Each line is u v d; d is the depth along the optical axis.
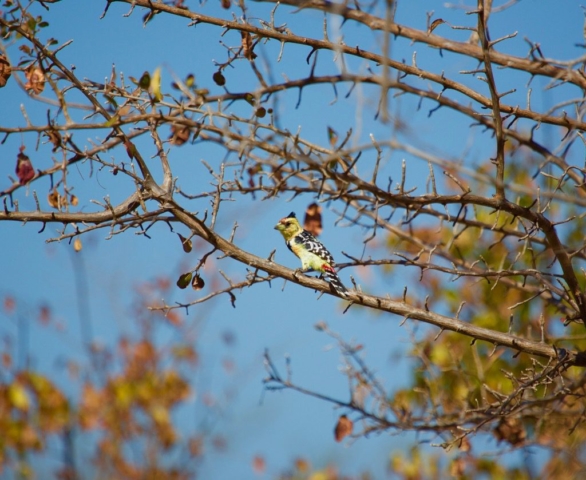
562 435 12.91
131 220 9.66
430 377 13.56
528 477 14.11
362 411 11.38
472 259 15.10
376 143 8.25
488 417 11.00
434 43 11.28
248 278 10.36
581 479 12.88
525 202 14.74
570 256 10.06
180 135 12.13
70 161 10.08
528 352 10.27
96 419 20.47
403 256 10.46
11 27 9.56
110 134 9.83
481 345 14.11
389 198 9.63
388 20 8.34
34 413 19.22
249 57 11.52
